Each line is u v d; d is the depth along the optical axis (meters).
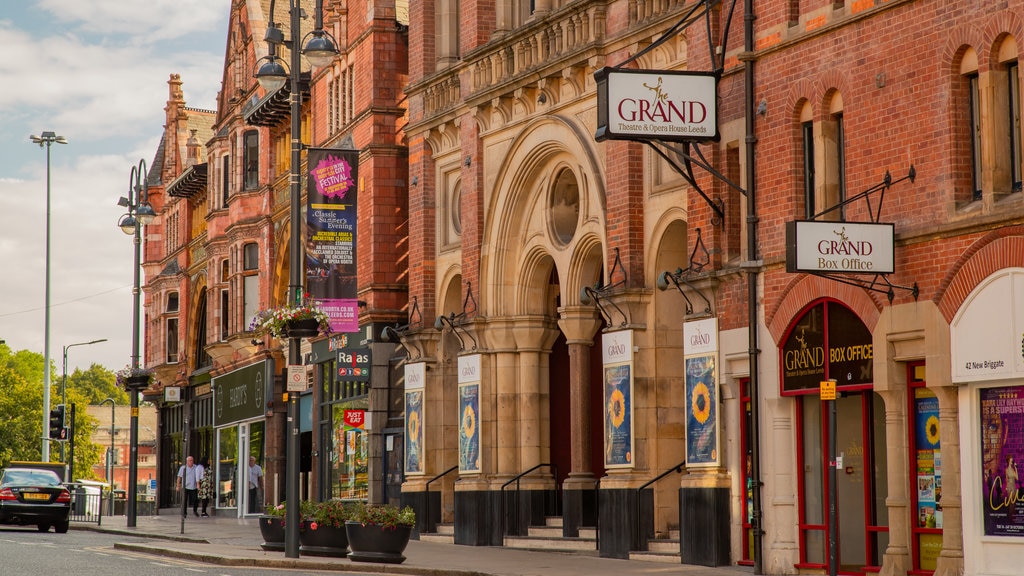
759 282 30.69
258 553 35.62
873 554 28.03
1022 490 24.45
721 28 32.16
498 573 29.98
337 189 44.09
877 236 26.27
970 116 25.81
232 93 72.00
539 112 40.03
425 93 46.47
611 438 35.84
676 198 34.22
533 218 41.28
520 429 41.94
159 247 97.06
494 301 42.28
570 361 39.06
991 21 24.95
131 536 48.53
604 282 37.00
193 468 71.75
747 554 31.33
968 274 25.27
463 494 42.59
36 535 47.53
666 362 35.12
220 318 73.62
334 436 55.22
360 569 31.91
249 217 68.62
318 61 35.72
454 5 45.78
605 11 37.00
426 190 46.56
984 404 25.22
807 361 29.39
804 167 29.86
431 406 46.00
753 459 30.25
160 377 88.06
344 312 43.94
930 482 26.62
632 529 34.53
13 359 187.88
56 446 143.25
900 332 26.69
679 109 31.02
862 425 28.31
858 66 28.08
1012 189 25.05
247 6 68.81
